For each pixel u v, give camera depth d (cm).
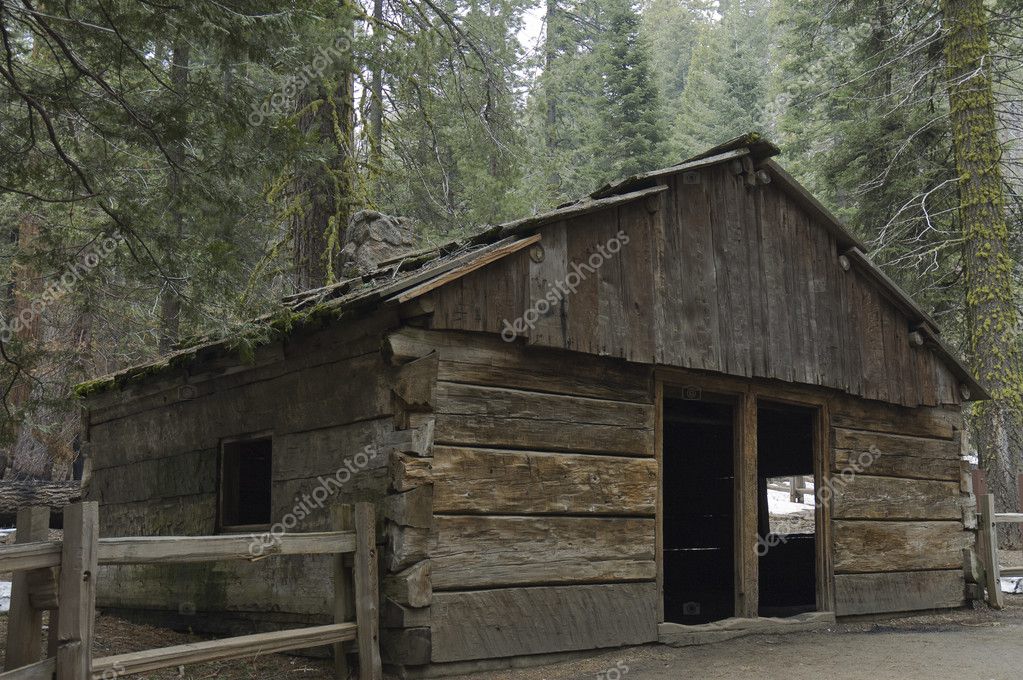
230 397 881
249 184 980
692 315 884
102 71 923
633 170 3559
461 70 1631
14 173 932
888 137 2105
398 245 1124
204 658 536
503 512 721
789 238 1002
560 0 4269
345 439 739
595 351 793
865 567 1036
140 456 1009
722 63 5753
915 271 2042
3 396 1053
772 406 1009
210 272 880
